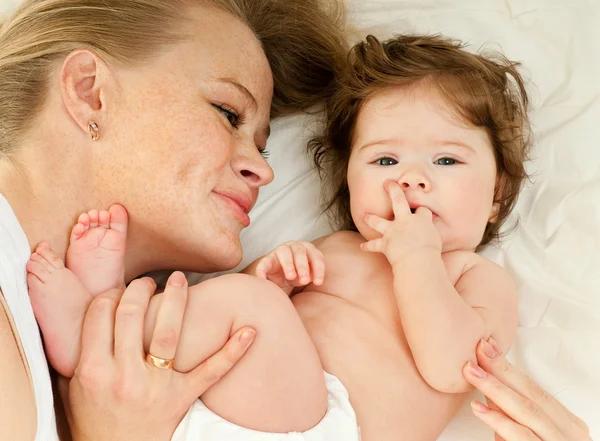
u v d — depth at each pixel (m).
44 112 0.99
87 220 0.97
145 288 0.94
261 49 1.16
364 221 1.14
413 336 1.00
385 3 1.42
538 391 0.97
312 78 1.39
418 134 1.13
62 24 1.03
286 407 0.91
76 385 0.90
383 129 1.15
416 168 1.10
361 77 1.22
